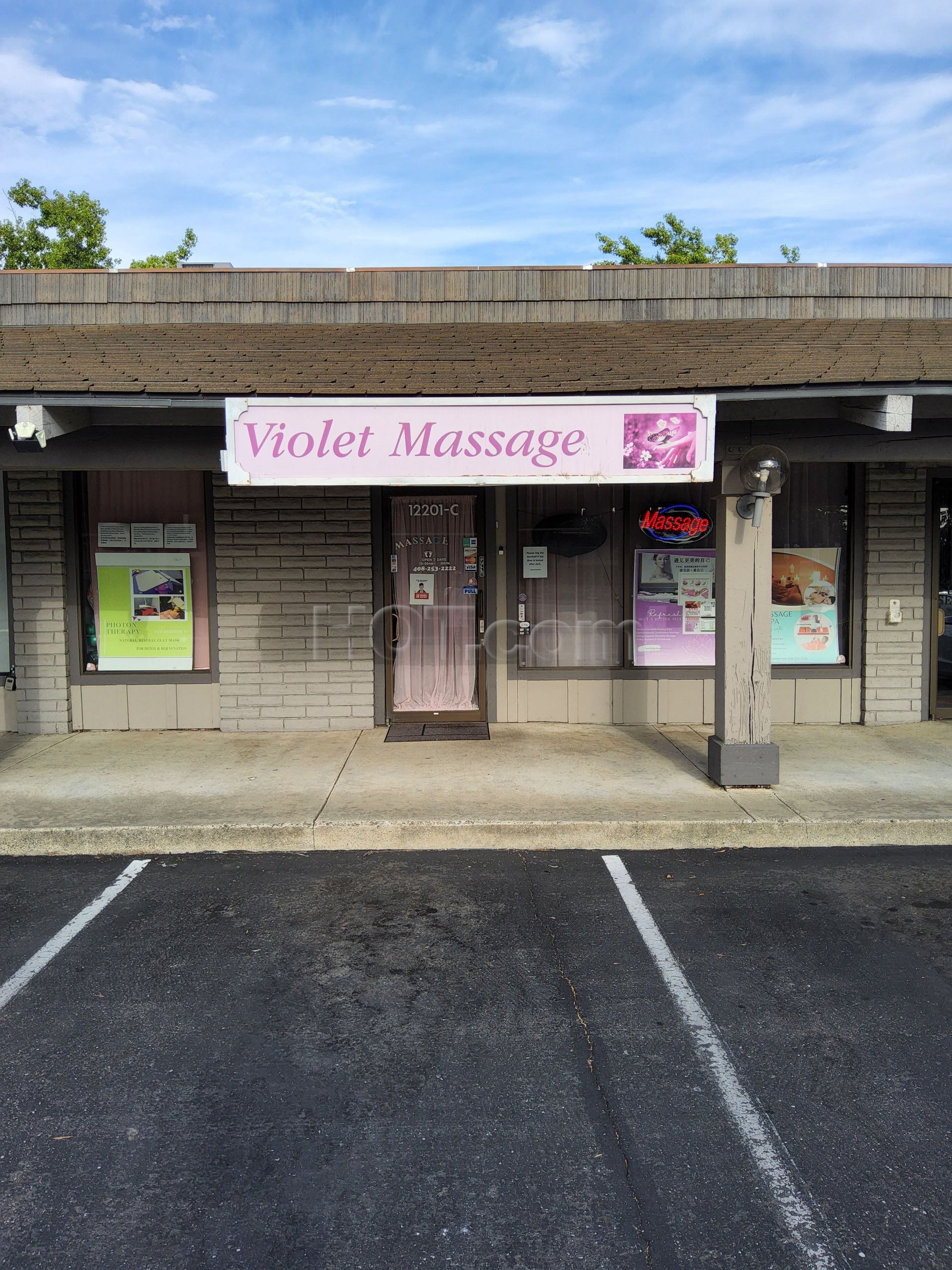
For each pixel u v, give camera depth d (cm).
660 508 855
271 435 556
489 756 748
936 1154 294
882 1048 354
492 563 852
